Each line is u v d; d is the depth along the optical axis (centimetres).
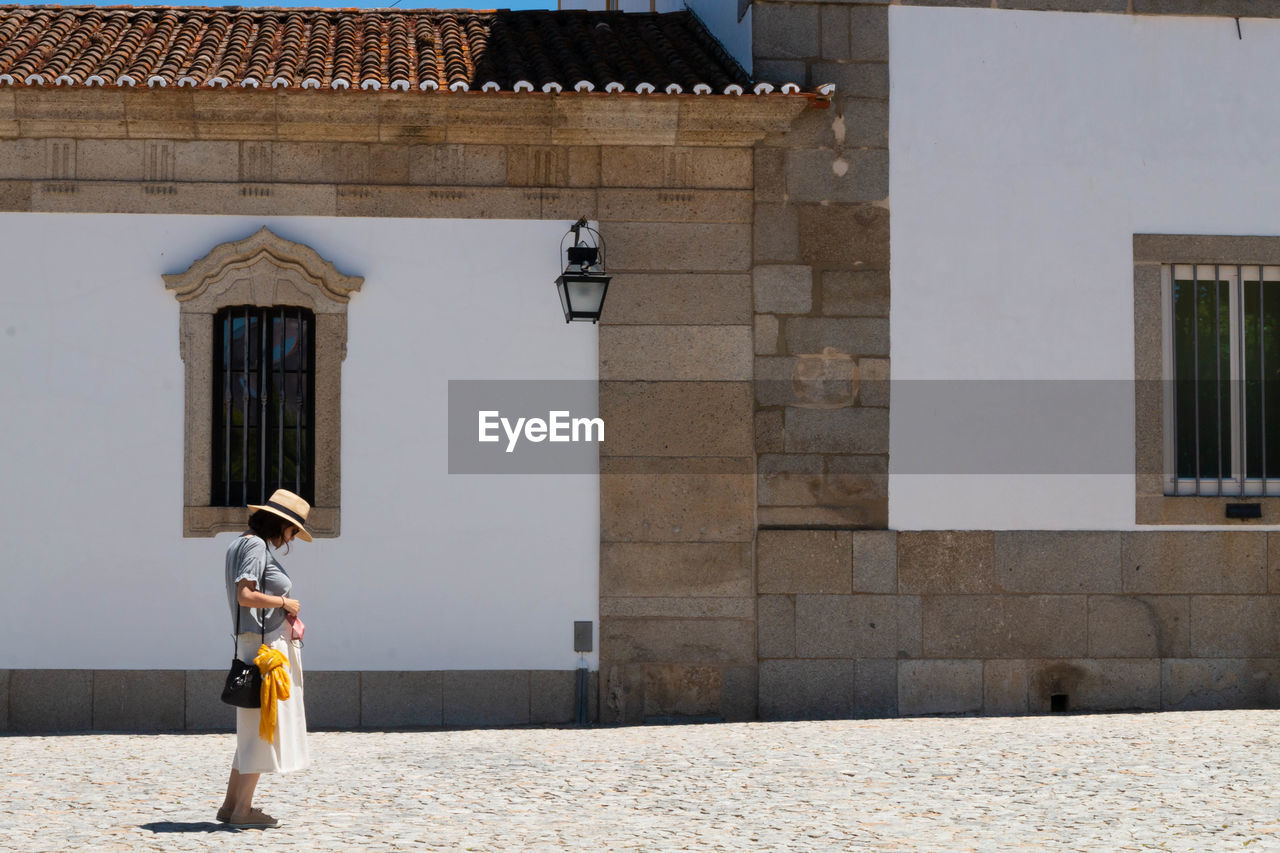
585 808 710
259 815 668
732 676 1079
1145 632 1106
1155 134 1132
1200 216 1133
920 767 827
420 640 1062
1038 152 1121
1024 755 867
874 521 1094
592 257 1053
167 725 1044
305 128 1062
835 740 944
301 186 1070
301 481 1073
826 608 1086
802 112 1097
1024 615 1099
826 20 1112
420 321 1073
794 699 1082
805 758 865
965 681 1091
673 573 1079
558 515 1075
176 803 727
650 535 1079
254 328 1074
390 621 1060
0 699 1038
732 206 1095
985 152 1116
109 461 1049
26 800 733
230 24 1220
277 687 672
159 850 608
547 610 1071
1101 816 681
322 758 884
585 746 928
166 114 1048
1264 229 1139
